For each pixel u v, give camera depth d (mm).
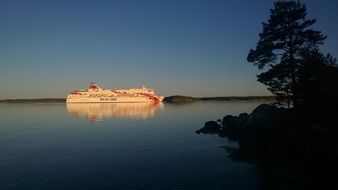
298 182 22219
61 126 61125
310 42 42188
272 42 43406
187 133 48062
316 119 34875
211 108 125938
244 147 34469
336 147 25516
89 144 38750
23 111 122188
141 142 39781
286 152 30172
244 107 129500
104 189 21719
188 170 26016
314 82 36250
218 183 22500
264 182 22469
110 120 73938
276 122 38156
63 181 23578
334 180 22359
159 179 23641
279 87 42219
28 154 33031
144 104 188375
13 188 22141
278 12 42906
